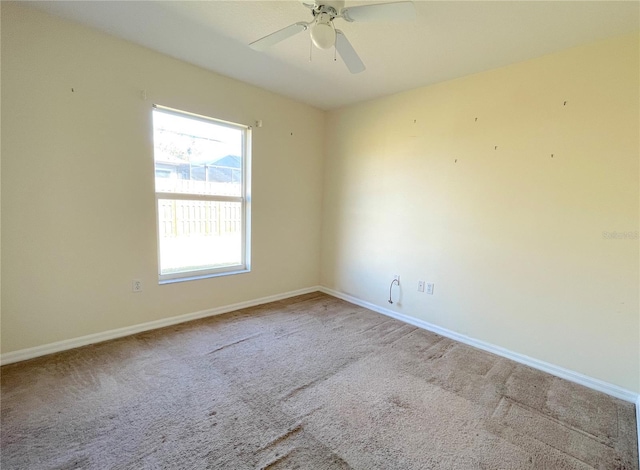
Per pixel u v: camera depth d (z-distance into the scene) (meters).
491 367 2.41
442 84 2.90
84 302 2.43
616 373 2.11
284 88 3.31
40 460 1.41
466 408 1.90
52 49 2.13
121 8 1.99
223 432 1.62
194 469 1.39
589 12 1.79
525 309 2.49
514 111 2.47
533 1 1.71
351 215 3.85
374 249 3.60
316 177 4.11
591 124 2.13
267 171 3.56
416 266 3.20
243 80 3.14
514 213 2.51
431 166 3.02
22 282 2.16
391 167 3.37
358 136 3.71
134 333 2.71
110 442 1.52
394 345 2.74
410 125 3.18
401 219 3.31
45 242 2.23
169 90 2.69
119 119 2.46
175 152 2.91
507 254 2.57
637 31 1.94
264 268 3.68
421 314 3.18
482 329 2.74
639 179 1.98
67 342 2.38
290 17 2.02
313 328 3.03
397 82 2.97
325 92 3.35
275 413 1.79
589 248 2.18
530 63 2.38
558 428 1.76
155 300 2.82
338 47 1.82
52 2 1.95
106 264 2.51
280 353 2.50
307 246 4.13
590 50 2.11
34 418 1.66
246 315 3.29
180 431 1.62
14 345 2.17
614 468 1.50
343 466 1.44
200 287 3.13
